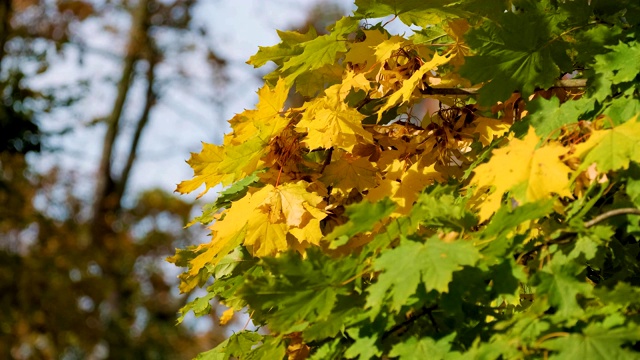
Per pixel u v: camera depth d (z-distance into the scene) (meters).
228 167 1.73
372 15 1.81
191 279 1.91
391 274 1.43
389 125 1.87
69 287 7.94
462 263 1.39
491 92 1.72
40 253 7.96
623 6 1.69
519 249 1.52
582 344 1.38
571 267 1.47
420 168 1.73
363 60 1.84
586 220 1.58
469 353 1.43
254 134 1.78
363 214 1.46
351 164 1.78
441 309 1.53
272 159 1.78
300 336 1.70
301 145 1.80
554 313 1.53
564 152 1.50
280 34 1.90
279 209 1.69
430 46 1.95
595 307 1.46
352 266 1.51
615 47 1.65
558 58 1.72
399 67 1.82
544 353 1.41
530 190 1.49
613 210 1.51
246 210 1.71
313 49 1.83
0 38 7.86
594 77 1.67
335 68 1.94
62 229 8.21
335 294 1.52
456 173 1.83
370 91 1.88
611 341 1.38
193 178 1.75
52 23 8.88
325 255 1.50
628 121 1.48
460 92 1.80
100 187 10.38
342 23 1.80
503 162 1.52
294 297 1.51
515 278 1.46
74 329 7.89
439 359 1.46
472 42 1.69
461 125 1.83
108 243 9.33
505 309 1.65
